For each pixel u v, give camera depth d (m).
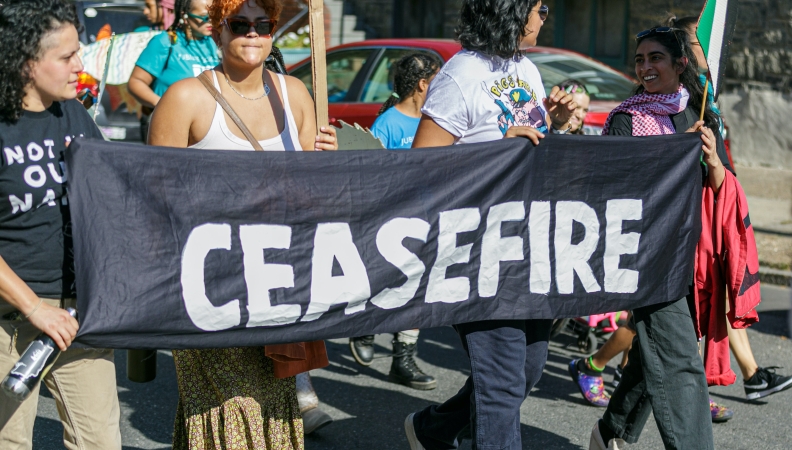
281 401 3.22
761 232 8.48
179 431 3.24
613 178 3.39
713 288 3.71
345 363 5.67
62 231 2.79
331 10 14.27
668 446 3.52
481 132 3.29
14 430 2.87
